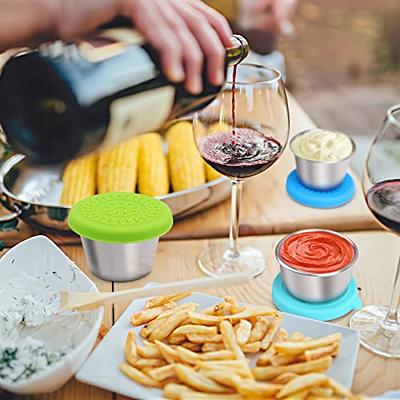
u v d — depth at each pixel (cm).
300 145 127
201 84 68
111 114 68
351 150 126
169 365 80
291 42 367
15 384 77
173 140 129
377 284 103
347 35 371
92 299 88
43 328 86
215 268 106
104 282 103
